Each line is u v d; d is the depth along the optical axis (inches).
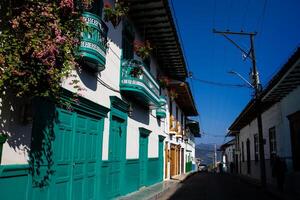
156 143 790.5
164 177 917.2
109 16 386.9
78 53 299.9
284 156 738.8
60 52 235.0
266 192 690.8
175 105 1146.0
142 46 510.6
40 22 218.4
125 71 495.8
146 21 575.8
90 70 384.8
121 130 512.4
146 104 633.0
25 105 255.6
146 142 688.4
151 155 737.0
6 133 239.0
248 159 1253.1
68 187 335.6
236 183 976.3
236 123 1295.5
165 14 550.6
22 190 255.6
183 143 1422.2
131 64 498.0
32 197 269.1
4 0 214.8
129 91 499.2
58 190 314.7
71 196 341.1
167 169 975.0
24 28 214.5
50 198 298.7
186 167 1536.7
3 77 205.0
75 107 347.6
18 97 249.0
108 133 448.8
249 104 887.1
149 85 568.4
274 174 709.9
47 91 231.9
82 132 370.6
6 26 215.2
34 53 211.9
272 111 842.2
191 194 646.5
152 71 723.4
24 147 259.0
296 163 669.9
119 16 394.9
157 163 806.5
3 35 210.4
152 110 738.8
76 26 250.1
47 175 293.4
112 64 461.1
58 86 241.0
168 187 706.2
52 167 302.5
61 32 234.8
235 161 1670.8
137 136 608.4
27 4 215.5
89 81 383.9
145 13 548.7
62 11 233.9
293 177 674.8
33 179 270.5
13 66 207.6
